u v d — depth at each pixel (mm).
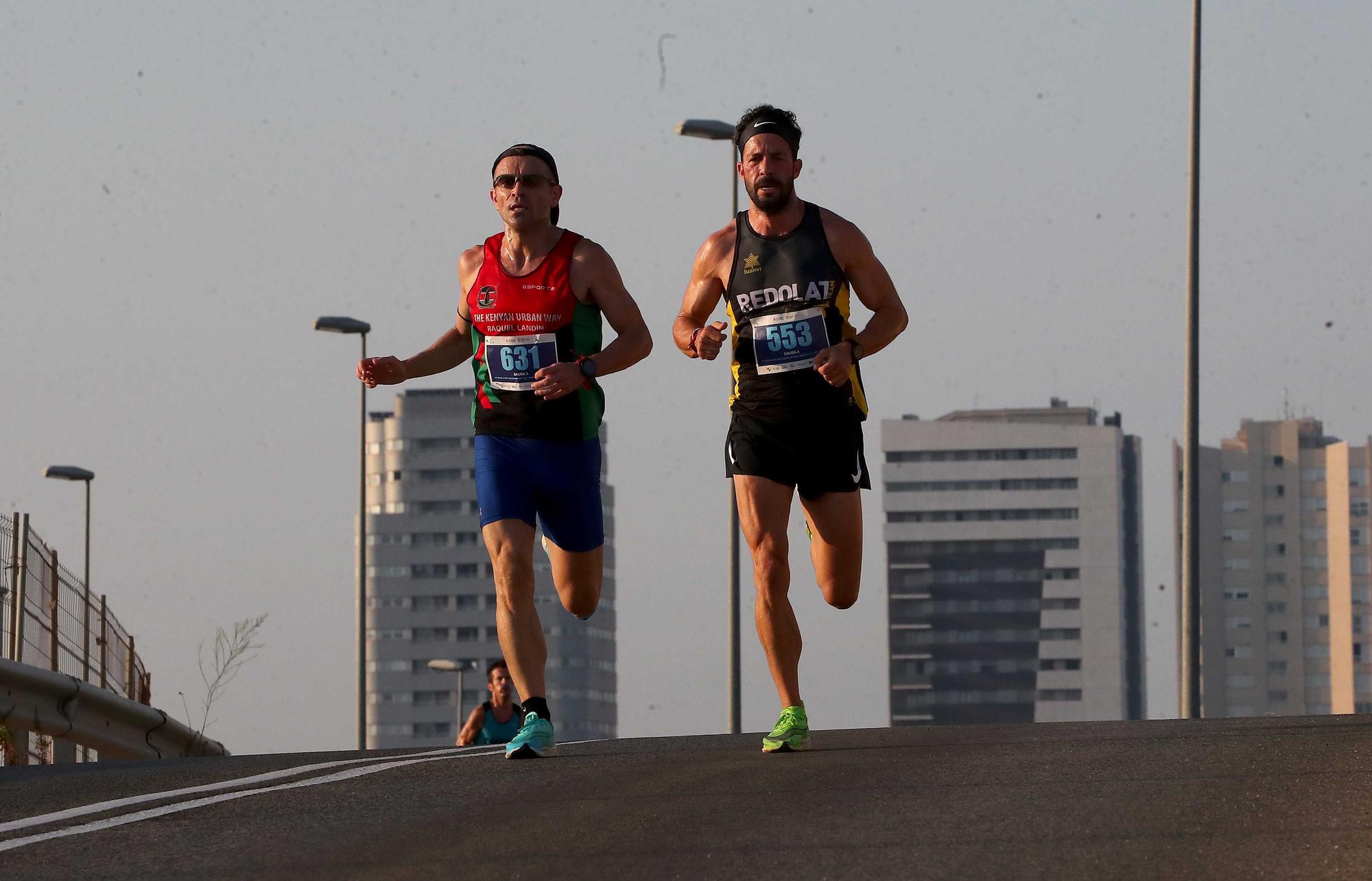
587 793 10453
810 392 13203
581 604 14000
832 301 13328
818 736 14406
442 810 10016
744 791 10297
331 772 12102
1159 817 8930
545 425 13477
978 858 8070
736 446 13312
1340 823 8617
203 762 13945
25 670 22016
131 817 10148
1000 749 12141
